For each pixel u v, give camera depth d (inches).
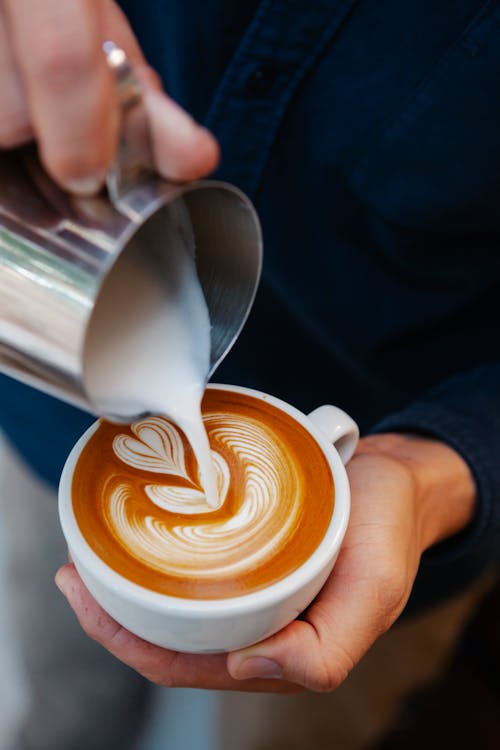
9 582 26.3
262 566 14.0
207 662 14.9
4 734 26.6
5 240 12.2
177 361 14.6
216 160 12.0
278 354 20.6
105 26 12.1
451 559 18.0
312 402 21.6
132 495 14.9
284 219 18.3
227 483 15.3
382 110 16.5
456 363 20.2
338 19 15.7
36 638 27.0
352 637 14.4
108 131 11.4
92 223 11.9
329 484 15.1
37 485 24.8
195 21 16.6
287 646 14.0
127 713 28.9
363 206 17.7
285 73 16.2
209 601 13.4
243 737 28.4
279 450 15.6
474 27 15.3
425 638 32.1
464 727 26.1
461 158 16.4
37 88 11.2
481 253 18.2
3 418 23.1
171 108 11.8
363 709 29.6
